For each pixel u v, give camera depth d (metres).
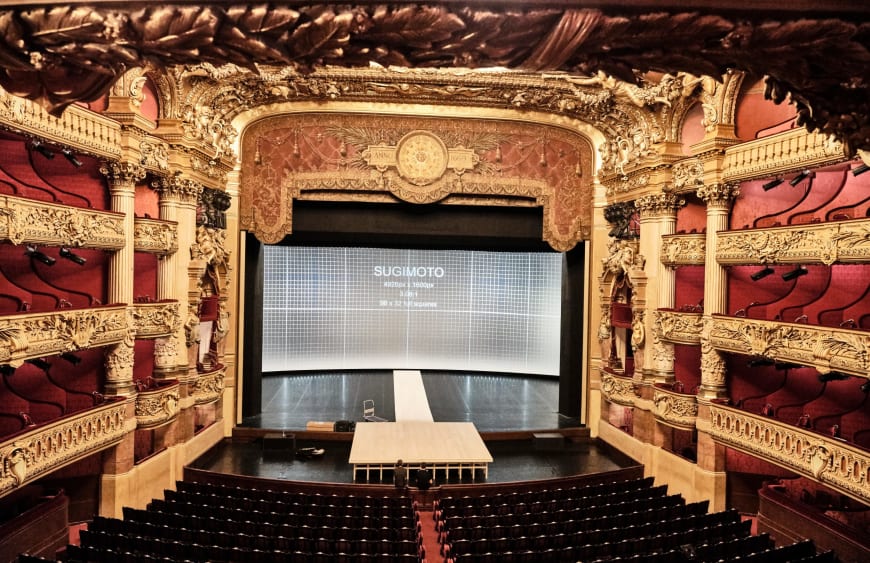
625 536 12.78
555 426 22.69
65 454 12.36
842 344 12.36
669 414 17.36
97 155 13.91
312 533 12.77
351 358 32.38
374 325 32.56
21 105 11.38
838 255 12.61
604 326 22.08
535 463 19.89
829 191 15.24
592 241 22.86
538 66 3.05
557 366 31.02
